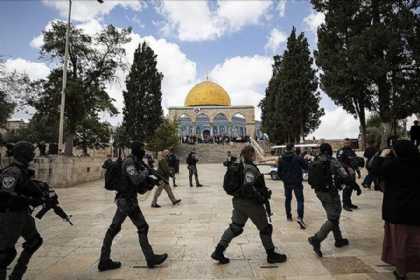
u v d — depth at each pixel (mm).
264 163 30812
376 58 19219
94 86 25750
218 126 72500
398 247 4152
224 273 4730
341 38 22047
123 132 42156
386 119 20016
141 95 40969
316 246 5355
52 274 4777
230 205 11250
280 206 10859
